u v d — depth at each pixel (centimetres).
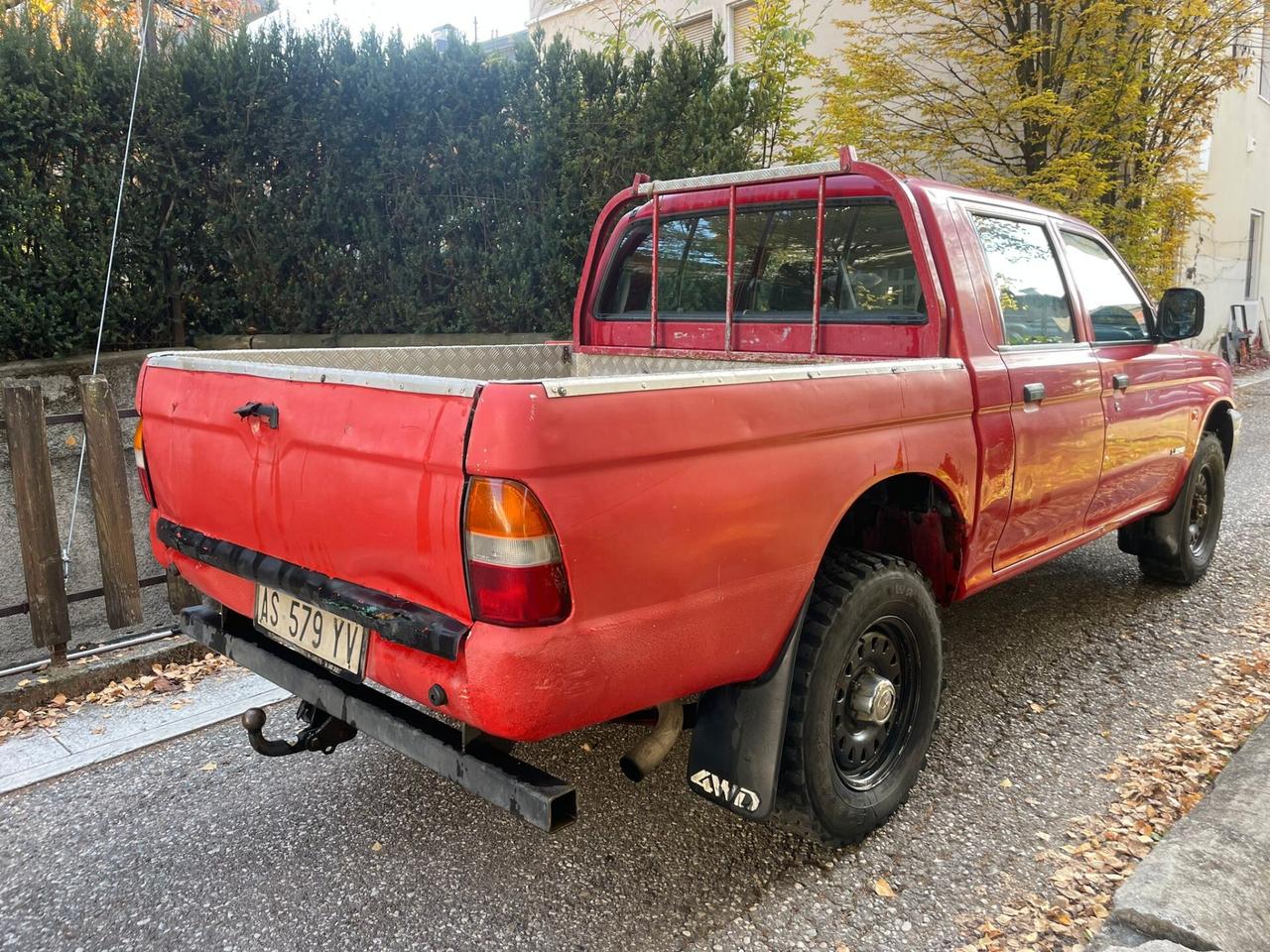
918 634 274
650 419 191
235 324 633
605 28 1331
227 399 247
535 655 178
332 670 224
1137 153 960
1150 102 960
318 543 221
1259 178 1590
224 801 297
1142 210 977
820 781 244
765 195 350
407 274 667
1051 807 288
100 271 557
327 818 287
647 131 699
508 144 681
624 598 191
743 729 235
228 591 265
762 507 217
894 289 314
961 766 313
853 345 325
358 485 205
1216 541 535
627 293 421
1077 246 388
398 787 305
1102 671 388
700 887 252
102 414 376
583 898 247
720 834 277
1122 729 338
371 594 209
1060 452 335
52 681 364
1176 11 922
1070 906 240
